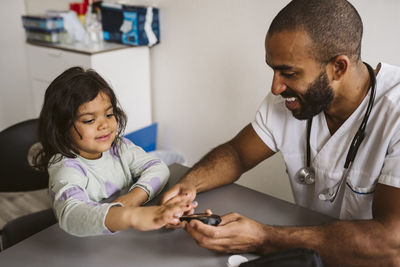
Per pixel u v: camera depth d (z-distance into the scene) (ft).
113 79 7.07
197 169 3.53
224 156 3.66
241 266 2.27
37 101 8.24
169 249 2.63
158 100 8.00
